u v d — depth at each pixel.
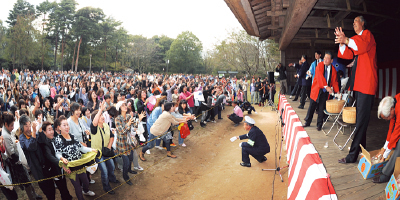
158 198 4.99
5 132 3.88
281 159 7.05
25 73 25.97
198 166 6.70
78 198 4.35
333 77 5.18
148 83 15.32
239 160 7.10
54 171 4.11
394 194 2.21
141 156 6.93
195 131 10.38
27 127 3.82
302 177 3.40
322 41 14.01
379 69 11.97
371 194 2.61
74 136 4.61
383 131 5.05
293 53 14.36
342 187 2.78
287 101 9.83
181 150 7.95
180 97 10.55
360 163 3.13
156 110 7.37
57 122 4.11
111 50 79.38
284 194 5.01
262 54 28.20
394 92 10.80
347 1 6.87
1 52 59.25
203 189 5.38
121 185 5.43
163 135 7.05
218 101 12.30
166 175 6.07
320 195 2.67
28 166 4.17
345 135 4.92
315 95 5.30
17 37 51.88
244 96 18.11
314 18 8.82
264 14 8.76
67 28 68.31
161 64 83.44
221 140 9.21
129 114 6.00
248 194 5.11
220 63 33.09
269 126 11.12
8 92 8.90
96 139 4.83
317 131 5.26
